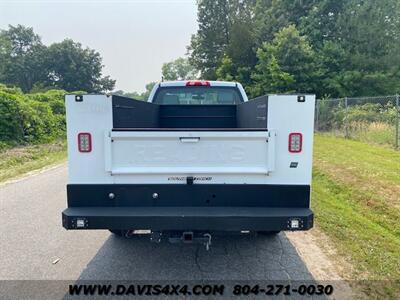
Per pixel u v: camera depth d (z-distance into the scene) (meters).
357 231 4.88
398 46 29.25
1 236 4.96
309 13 30.83
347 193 6.86
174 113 6.36
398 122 12.85
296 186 3.30
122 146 3.27
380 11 29.62
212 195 3.32
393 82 28.39
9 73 75.81
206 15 44.03
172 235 3.36
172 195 3.32
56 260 4.15
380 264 3.86
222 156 3.28
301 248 4.40
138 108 4.47
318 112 21.03
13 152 13.41
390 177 7.66
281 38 28.11
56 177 9.35
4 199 7.02
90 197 3.33
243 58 34.06
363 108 17.06
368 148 12.58
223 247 4.52
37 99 22.03
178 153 3.28
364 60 28.55
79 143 3.27
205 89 6.57
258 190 3.31
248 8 41.28
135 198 3.33
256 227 3.15
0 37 78.94
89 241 4.77
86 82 78.19
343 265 3.88
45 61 76.88
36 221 5.63
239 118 5.69
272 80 28.06
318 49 29.28
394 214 5.44
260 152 3.27
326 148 13.04
